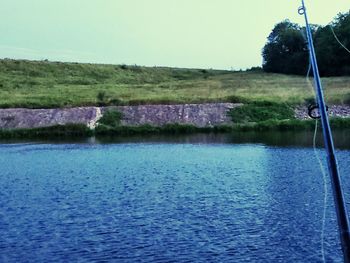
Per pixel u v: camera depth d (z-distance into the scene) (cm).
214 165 3909
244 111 6619
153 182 3319
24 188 3219
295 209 2555
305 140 5144
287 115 6606
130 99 7212
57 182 3391
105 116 6525
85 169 3866
